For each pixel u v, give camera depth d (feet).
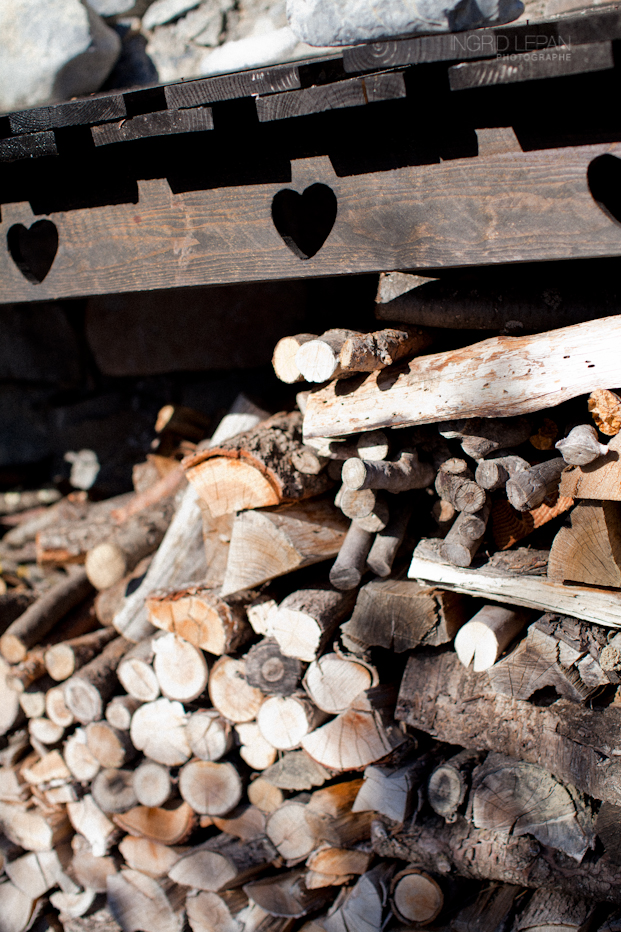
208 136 5.53
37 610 9.25
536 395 5.51
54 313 12.76
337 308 10.21
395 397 6.15
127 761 8.56
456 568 6.26
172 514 9.61
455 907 6.90
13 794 9.43
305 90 4.65
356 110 4.96
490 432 6.06
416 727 6.75
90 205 6.41
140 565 9.42
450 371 5.94
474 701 6.37
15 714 9.41
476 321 6.31
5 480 13.64
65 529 10.04
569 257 4.59
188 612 7.58
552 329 6.10
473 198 4.80
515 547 6.51
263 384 11.52
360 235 5.28
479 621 6.14
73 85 10.56
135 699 8.43
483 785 6.36
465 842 6.50
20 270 6.98
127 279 6.44
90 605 9.72
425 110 4.78
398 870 7.21
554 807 6.08
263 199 5.58
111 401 12.88
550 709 5.99
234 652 7.77
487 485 6.02
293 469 7.28
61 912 9.70
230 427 8.79
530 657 5.91
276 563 7.12
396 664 7.44
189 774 8.07
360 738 6.99
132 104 5.39
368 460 6.29
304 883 7.61
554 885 6.05
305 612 6.84
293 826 7.53
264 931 7.70
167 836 8.39
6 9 10.19
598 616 5.56
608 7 5.79
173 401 12.46
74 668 8.73
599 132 4.33
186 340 11.84
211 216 5.85
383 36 4.94
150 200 6.10
